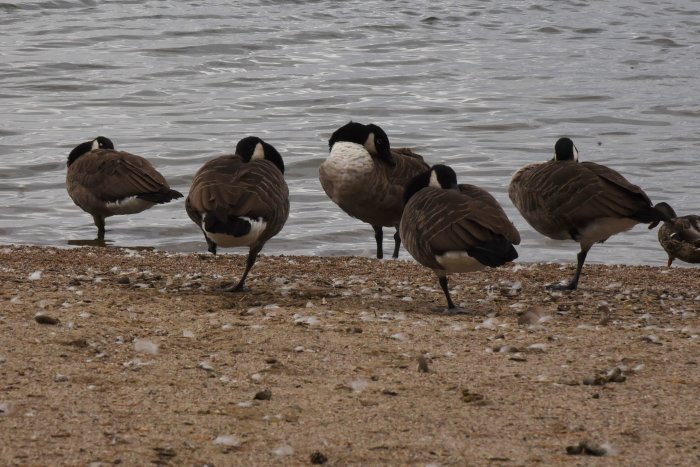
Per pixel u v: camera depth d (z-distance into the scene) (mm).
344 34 48625
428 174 13250
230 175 12641
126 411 8117
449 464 7207
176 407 8258
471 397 8602
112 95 34625
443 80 39656
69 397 8383
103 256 16625
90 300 12250
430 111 34156
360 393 8750
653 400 8633
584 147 29391
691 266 18859
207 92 35875
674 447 7551
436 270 12141
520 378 9266
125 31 46000
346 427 7914
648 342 10734
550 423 8062
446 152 28203
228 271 15477
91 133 28969
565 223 14039
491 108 34844
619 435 7797
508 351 10266
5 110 31688
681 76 41844
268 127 30656
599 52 47188
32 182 23953
